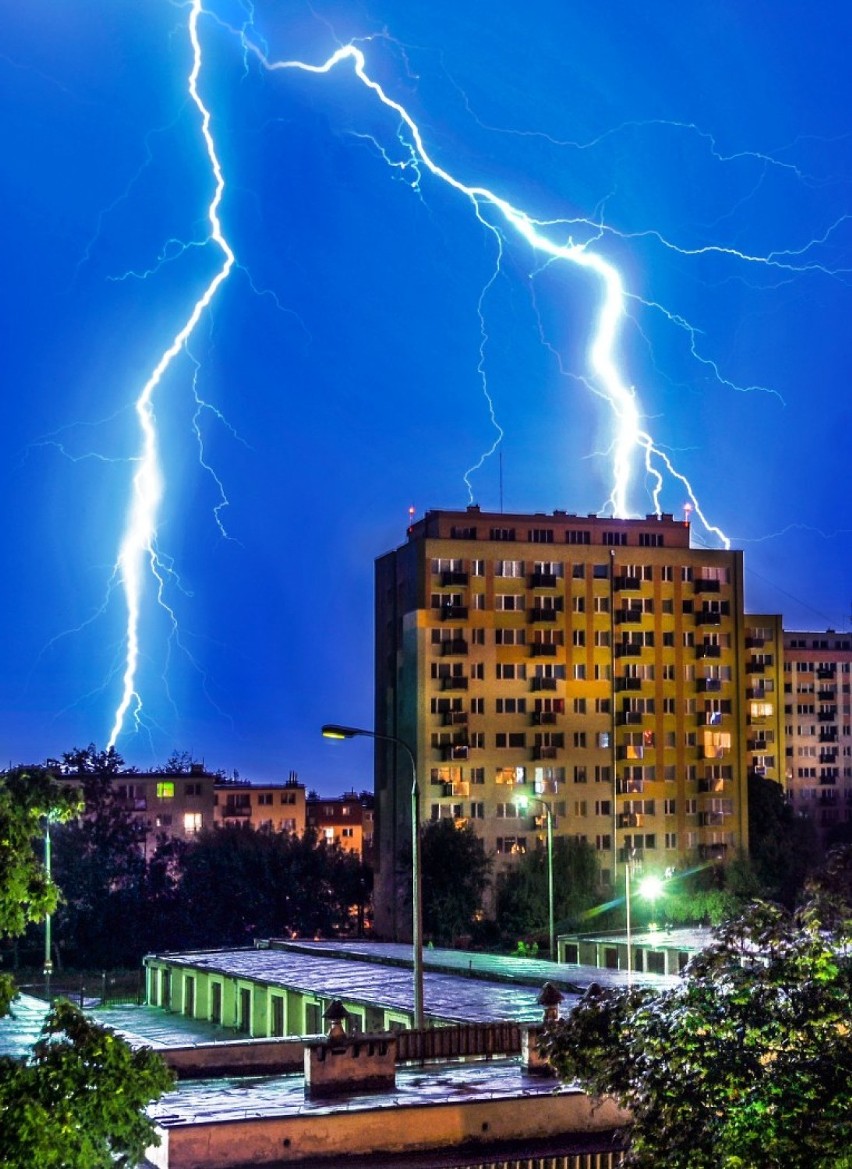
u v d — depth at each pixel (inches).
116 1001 2386.8
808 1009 670.5
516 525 4648.1
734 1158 635.5
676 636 4749.0
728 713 4793.3
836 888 777.6
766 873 4515.3
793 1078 650.2
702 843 4712.1
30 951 3545.8
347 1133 834.2
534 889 3676.2
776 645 5816.9
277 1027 1718.8
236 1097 903.1
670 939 2422.5
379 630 4776.1
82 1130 566.9
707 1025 674.8
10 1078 566.3
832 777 6314.0
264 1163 813.2
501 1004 1433.3
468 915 3752.5
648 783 4662.9
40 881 600.4
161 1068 603.5
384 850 4542.3
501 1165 836.0
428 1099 879.1
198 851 3841.0
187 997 2052.2
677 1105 670.5
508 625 4547.2
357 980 1716.3
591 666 4626.0
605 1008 765.9
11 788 614.2
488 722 4500.5
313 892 3882.9
